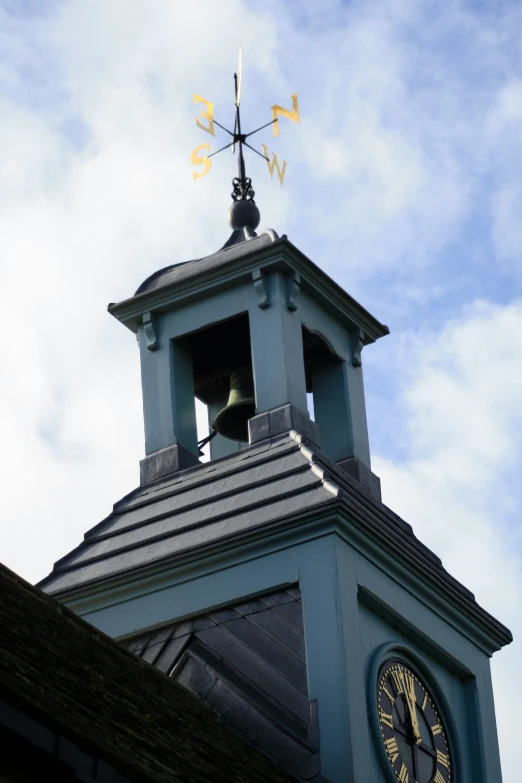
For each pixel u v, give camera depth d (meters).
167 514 25.89
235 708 23.38
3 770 15.15
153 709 20.23
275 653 23.77
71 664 19.11
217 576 24.53
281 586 24.08
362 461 27.39
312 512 24.12
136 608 24.88
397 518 26.72
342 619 23.56
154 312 28.02
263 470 25.55
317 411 27.89
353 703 23.16
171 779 16.53
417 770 24.36
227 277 27.39
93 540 26.23
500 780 25.81
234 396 27.81
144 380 27.75
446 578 26.05
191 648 24.28
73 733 15.64
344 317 28.25
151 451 27.19
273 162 29.97
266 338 26.81
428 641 25.33
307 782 22.45
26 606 19.86
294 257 27.16
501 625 26.95
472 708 25.98
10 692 15.39
